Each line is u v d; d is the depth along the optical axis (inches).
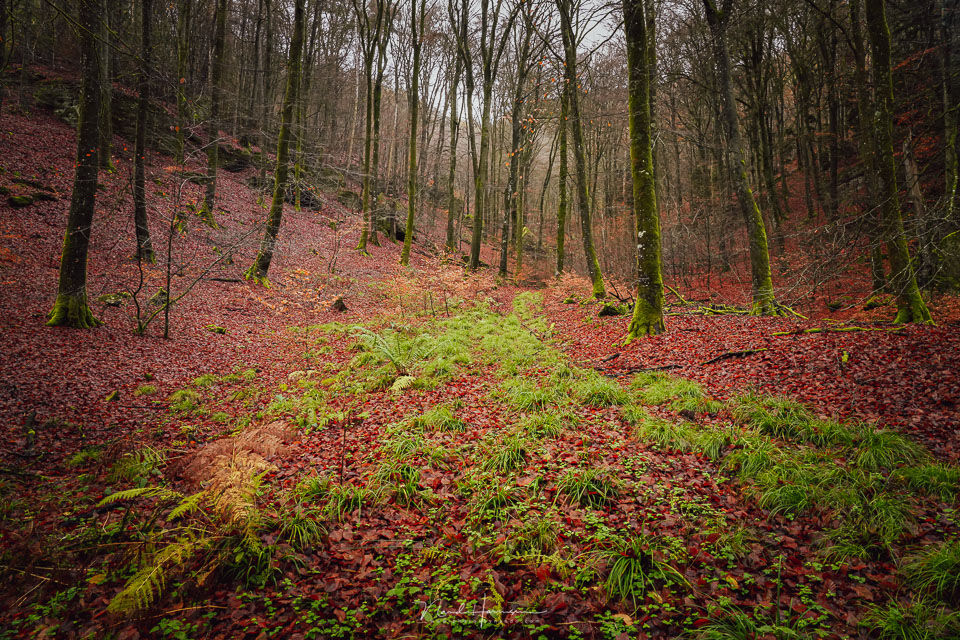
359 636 115.0
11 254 501.7
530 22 802.8
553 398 272.2
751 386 264.5
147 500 183.2
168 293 433.7
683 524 146.9
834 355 286.2
